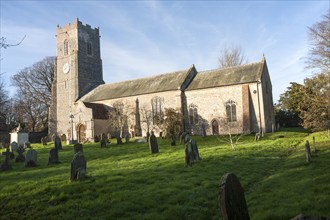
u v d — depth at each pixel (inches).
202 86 1581.0
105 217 293.7
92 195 363.6
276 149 777.6
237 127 1472.7
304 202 293.0
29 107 2452.0
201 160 602.5
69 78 2060.8
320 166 474.9
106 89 1967.3
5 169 629.6
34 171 585.3
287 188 358.6
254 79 1460.4
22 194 384.8
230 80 1533.0
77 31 2053.4
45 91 2534.5
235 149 778.8
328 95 964.0
